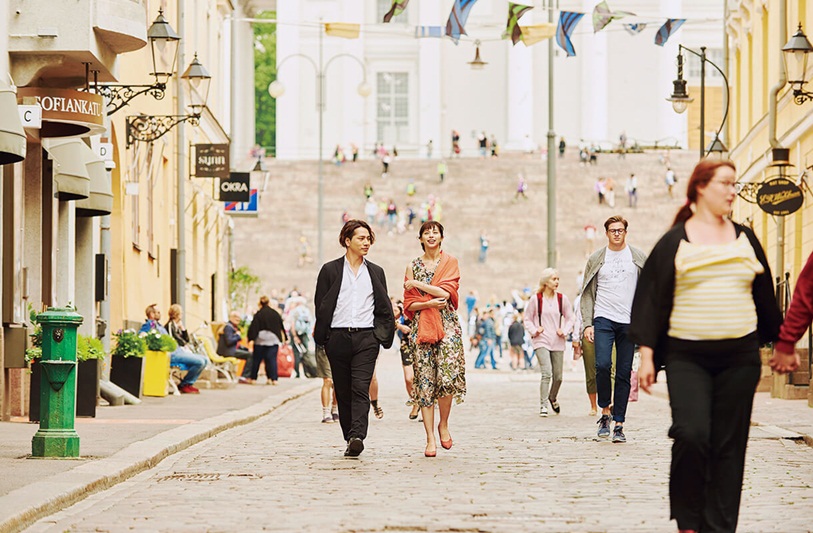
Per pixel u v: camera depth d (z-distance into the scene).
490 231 112.38
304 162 121.69
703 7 139.75
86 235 37.66
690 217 13.14
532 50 142.50
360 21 142.00
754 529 14.92
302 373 66.25
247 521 15.41
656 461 22.03
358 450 22.58
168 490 18.34
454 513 16.02
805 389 38.72
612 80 142.88
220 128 67.50
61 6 30.42
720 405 12.77
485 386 52.22
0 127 25.47
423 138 142.38
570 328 33.41
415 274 22.97
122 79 41.31
